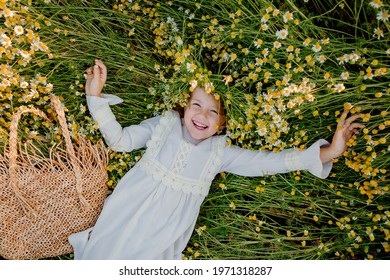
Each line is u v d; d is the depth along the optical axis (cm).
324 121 157
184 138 162
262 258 169
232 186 167
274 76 155
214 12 167
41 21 163
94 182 159
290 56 139
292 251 164
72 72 167
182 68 148
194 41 159
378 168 152
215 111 154
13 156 146
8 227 154
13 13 148
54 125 171
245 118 156
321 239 166
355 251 166
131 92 176
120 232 154
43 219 155
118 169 168
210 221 172
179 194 157
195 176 157
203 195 160
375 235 161
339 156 158
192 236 172
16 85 160
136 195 158
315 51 137
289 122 161
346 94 140
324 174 158
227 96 145
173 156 157
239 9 147
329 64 154
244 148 161
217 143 161
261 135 150
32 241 156
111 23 172
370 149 141
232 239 173
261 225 167
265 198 169
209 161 158
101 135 172
